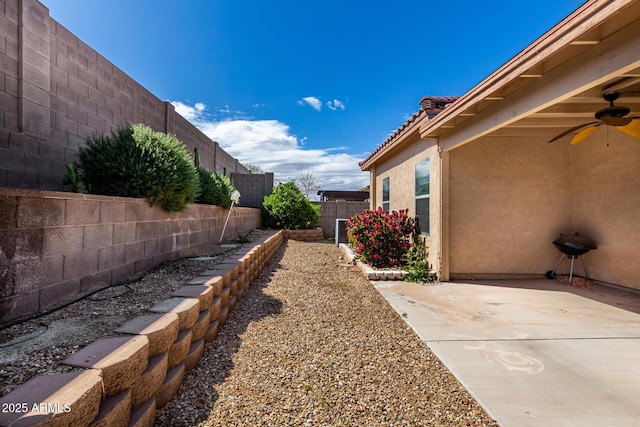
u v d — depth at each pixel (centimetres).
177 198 458
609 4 221
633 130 412
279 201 1281
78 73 534
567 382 237
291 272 638
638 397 218
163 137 464
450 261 571
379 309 411
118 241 353
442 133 551
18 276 233
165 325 208
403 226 665
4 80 412
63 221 274
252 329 337
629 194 489
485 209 573
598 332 333
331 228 1427
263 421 192
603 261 529
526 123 492
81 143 539
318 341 309
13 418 112
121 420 153
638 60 235
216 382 233
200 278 342
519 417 198
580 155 561
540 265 576
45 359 175
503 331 337
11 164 421
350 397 218
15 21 424
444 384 235
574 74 290
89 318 240
